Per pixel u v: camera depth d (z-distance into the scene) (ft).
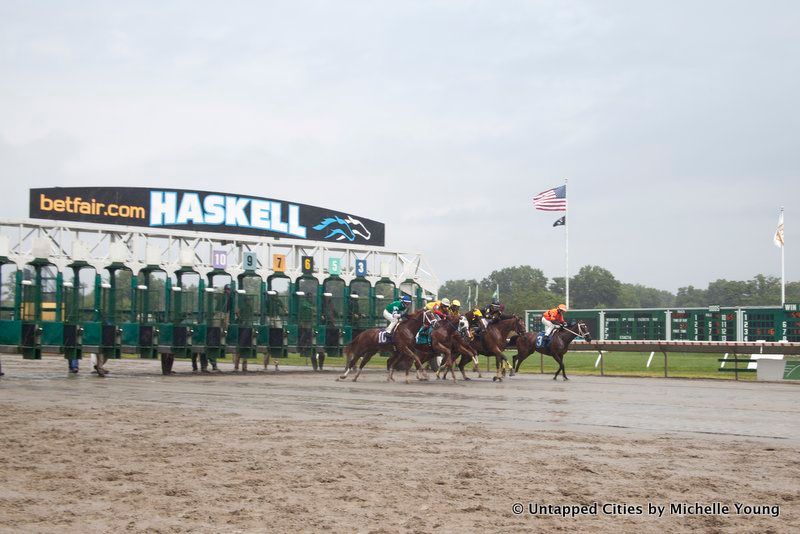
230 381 71.82
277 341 90.74
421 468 26.76
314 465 27.20
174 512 20.77
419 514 20.68
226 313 86.28
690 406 49.03
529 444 32.32
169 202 86.28
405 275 104.47
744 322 120.67
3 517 20.21
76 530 19.06
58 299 77.41
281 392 58.59
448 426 38.01
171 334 80.48
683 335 127.95
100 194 81.87
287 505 21.50
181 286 86.99
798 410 46.78
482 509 21.24
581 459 28.84
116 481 24.54
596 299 387.14
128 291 87.45
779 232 130.52
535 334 80.89
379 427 37.32
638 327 133.39
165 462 27.68
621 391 61.57
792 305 115.96
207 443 31.91
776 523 20.13
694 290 451.12
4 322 74.43
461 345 76.28
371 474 25.70
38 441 32.14
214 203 89.25
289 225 95.66
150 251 81.97
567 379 77.15
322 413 43.50
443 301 74.79
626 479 25.26
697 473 26.35
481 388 64.54
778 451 30.99
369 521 19.93
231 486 23.85
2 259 73.82
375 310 101.60
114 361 117.60
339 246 98.68
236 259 90.33
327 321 97.04
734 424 39.68
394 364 74.90
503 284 437.99
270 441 32.58
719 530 19.48
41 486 23.79
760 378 79.41
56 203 79.10
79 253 78.38
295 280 94.68
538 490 23.54
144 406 46.32
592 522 20.11
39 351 75.31
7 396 52.42
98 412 42.65
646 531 19.36
